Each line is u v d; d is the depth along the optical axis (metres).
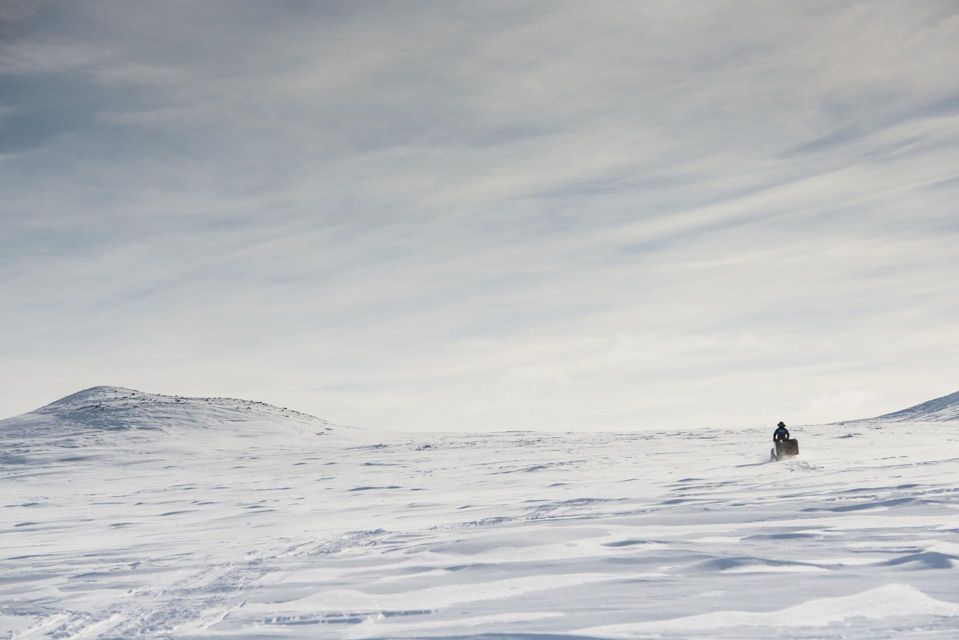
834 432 57.31
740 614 5.94
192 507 25.84
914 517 11.31
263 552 11.71
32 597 8.66
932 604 6.05
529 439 67.62
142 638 6.31
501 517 15.02
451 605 6.87
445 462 45.47
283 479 40.22
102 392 106.25
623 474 28.88
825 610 5.98
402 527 14.55
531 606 6.62
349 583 8.30
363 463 49.28
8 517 26.17
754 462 31.70
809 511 12.68
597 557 9.13
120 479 48.06
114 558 12.23
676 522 12.13
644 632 5.54
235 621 6.68
